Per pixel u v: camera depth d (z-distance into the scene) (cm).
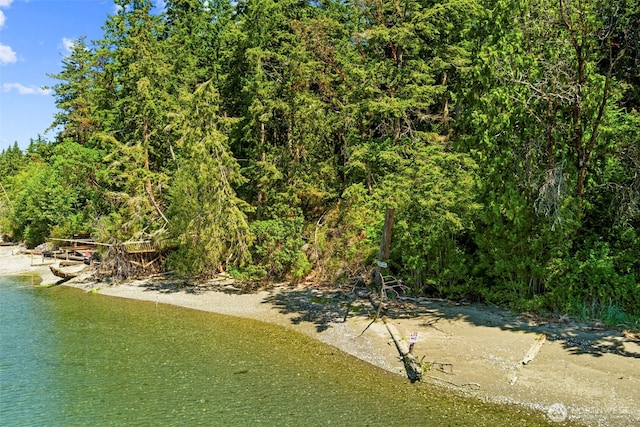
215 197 2033
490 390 1030
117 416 989
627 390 972
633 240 1377
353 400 1027
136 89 2497
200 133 2052
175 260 2361
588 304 1403
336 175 2200
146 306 1961
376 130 1770
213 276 2362
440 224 1568
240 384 1135
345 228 2114
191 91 2566
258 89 2234
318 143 2205
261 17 2331
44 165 4972
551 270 1412
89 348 1428
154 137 2544
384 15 1652
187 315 1802
